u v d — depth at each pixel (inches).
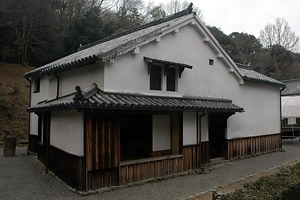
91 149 307.7
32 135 602.2
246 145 575.5
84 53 472.7
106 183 319.9
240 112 518.0
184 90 439.8
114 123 328.8
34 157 556.7
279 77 1817.2
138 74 371.6
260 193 224.4
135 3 1891.0
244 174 415.5
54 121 401.7
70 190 320.2
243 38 2154.3
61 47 1146.7
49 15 1098.1
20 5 1022.4
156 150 412.2
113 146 326.6
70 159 331.9
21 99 893.2
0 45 1054.4
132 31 551.2
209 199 287.3
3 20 999.0
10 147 569.3
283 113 973.2
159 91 398.3
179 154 416.2
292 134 947.3
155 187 337.4
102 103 288.7
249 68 746.8
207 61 489.4
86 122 305.1
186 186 343.9
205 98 476.1
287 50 2073.1
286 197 237.0
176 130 425.7
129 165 343.6
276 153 640.4
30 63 1161.4
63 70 404.8
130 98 342.3
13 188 332.2
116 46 354.9
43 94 539.5
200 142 446.9
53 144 403.9
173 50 425.1
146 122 403.9
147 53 385.7
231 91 538.9
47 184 349.4
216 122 518.6
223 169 451.2
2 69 1019.9
